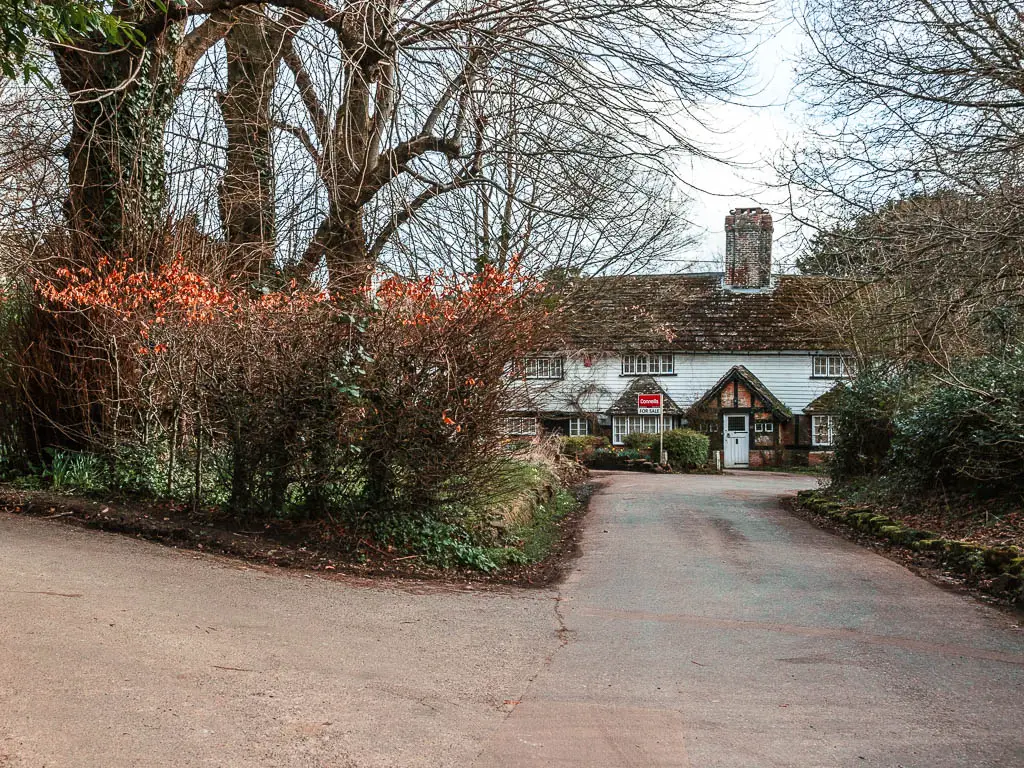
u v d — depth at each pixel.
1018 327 14.99
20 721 4.07
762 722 4.99
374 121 13.89
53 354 10.90
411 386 9.39
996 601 8.51
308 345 9.19
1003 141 11.18
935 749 4.60
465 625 7.13
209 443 9.79
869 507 15.63
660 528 14.34
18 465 11.06
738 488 24.81
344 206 13.71
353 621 6.85
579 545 12.55
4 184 13.55
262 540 9.20
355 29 11.82
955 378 12.99
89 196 11.87
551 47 12.94
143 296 9.88
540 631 7.12
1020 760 4.46
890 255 12.70
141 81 12.08
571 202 13.81
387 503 9.80
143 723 4.23
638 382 40.44
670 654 6.49
